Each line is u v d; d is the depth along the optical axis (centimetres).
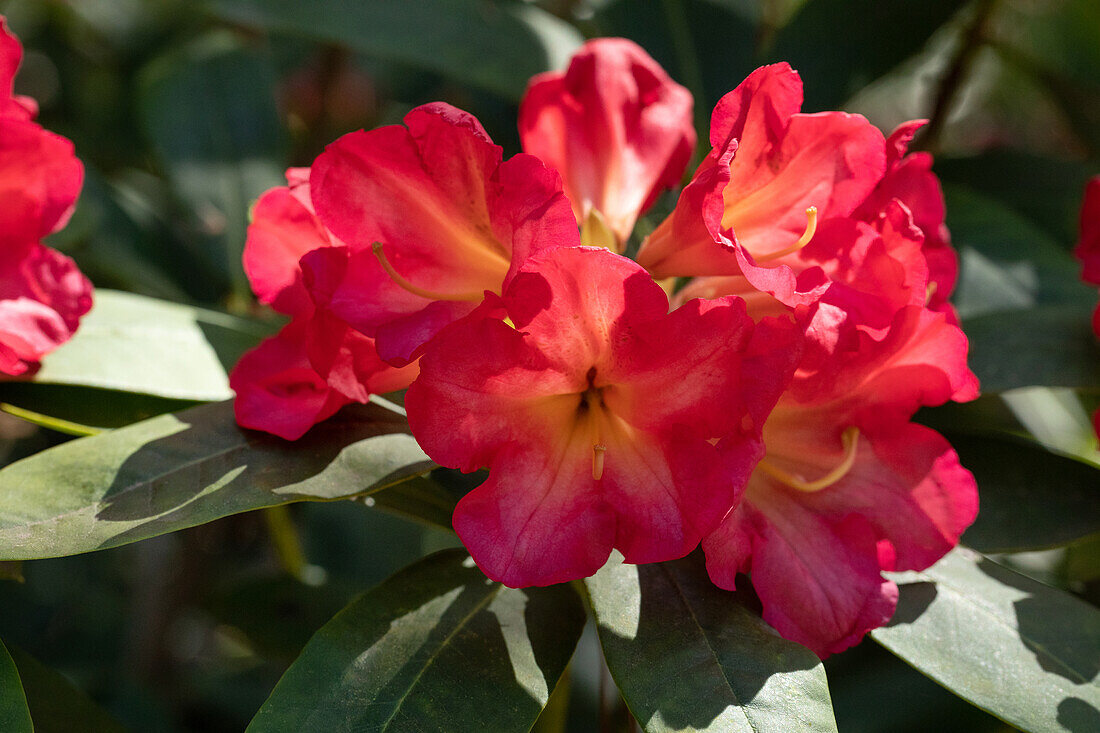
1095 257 54
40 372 49
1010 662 46
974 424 54
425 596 45
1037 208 65
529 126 49
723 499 42
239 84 66
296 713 42
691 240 44
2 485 44
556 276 41
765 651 43
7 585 74
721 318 42
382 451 46
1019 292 58
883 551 45
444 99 80
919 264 44
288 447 46
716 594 45
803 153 45
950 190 61
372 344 45
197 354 51
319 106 85
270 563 81
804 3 62
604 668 53
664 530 42
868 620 44
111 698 65
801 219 45
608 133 49
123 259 62
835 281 45
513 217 42
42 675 49
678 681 43
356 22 60
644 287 41
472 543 42
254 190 65
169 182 65
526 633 45
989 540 51
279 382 47
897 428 46
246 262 47
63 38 85
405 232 45
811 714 42
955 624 46
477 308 42
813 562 45
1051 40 69
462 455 42
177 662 77
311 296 44
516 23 62
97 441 45
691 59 64
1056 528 51
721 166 42
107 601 80
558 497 43
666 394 43
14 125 48
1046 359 53
